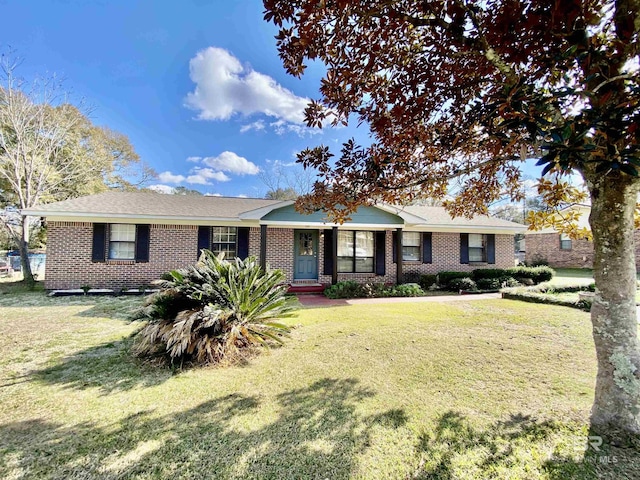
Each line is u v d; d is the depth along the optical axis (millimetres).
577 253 19922
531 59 2350
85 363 4516
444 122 3176
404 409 3156
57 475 2295
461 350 4902
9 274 16859
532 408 3117
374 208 12031
